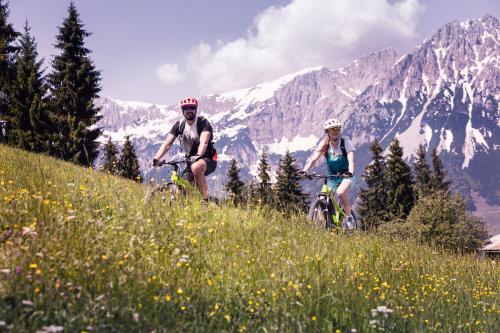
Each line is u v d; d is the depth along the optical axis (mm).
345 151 10961
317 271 6336
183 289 5031
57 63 60875
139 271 4961
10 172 10258
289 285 5465
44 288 4230
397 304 5902
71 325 3771
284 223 9477
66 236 5449
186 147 9797
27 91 57719
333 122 10906
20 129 56031
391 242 10016
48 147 55594
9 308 3854
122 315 4172
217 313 4762
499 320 6316
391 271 7258
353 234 10008
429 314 5797
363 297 5805
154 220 6992
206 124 9703
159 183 8945
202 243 6707
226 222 8227
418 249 9852
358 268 7023
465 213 46656
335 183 10938
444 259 9523
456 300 6695
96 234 5754
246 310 4934
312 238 8398
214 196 9742
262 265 6207
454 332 5578
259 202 10039
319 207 10727
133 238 5770
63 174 10883
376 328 5035
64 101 59156
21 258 4648
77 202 7262
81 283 4543
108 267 4883
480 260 10703
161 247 6035
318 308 5227
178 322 4332
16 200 6520
